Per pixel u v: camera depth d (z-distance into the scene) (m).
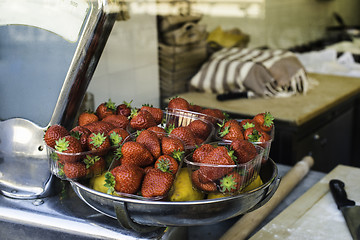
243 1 2.70
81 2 0.77
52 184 0.90
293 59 2.26
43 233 0.85
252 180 0.71
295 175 1.19
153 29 2.03
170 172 0.68
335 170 1.23
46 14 0.82
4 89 0.92
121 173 0.66
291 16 3.23
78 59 0.81
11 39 0.88
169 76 2.18
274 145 1.95
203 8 2.37
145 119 0.81
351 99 2.34
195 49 2.29
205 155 0.72
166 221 0.67
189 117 0.87
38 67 0.87
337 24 3.87
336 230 0.93
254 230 0.98
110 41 1.78
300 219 0.98
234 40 2.58
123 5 1.81
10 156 0.92
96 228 0.80
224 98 2.15
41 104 0.89
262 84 2.17
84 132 0.76
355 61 3.00
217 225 1.00
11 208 0.88
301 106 2.06
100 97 1.79
